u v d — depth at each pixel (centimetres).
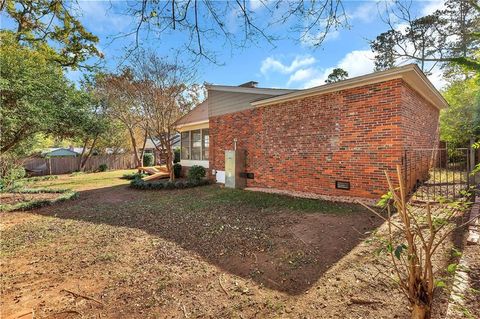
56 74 1017
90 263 366
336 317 223
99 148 2416
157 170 1574
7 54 789
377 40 1288
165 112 1162
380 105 620
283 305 248
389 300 238
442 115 1215
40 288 299
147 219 609
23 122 884
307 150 783
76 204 821
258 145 959
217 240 444
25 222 613
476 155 855
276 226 506
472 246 331
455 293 210
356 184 668
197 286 292
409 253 168
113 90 1334
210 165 1207
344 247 377
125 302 265
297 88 847
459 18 1162
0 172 1034
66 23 467
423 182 769
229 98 1088
